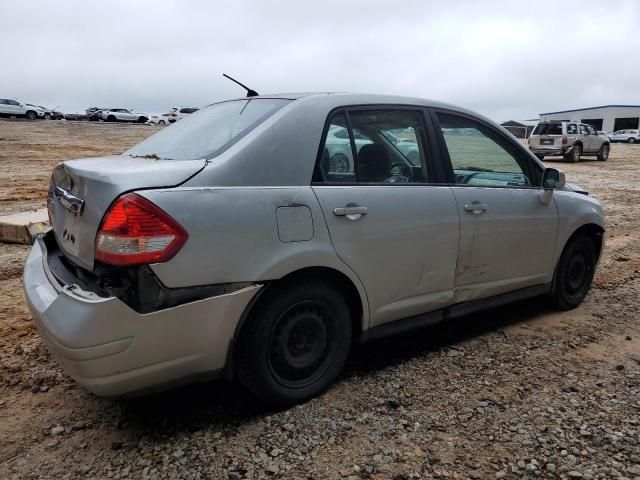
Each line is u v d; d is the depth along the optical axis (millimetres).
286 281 2914
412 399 3191
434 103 3768
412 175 3527
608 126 74875
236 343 2842
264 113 3145
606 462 2625
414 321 3568
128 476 2506
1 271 5812
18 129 34375
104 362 2441
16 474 2516
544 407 3115
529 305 4875
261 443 2750
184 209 2555
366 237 3160
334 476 2514
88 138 29281
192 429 2875
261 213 2764
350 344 3303
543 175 4281
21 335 4105
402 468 2574
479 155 3936
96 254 2547
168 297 2531
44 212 8086
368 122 3373
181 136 3406
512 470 2566
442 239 3545
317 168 3062
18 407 3092
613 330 4301
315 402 3137
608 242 7801
